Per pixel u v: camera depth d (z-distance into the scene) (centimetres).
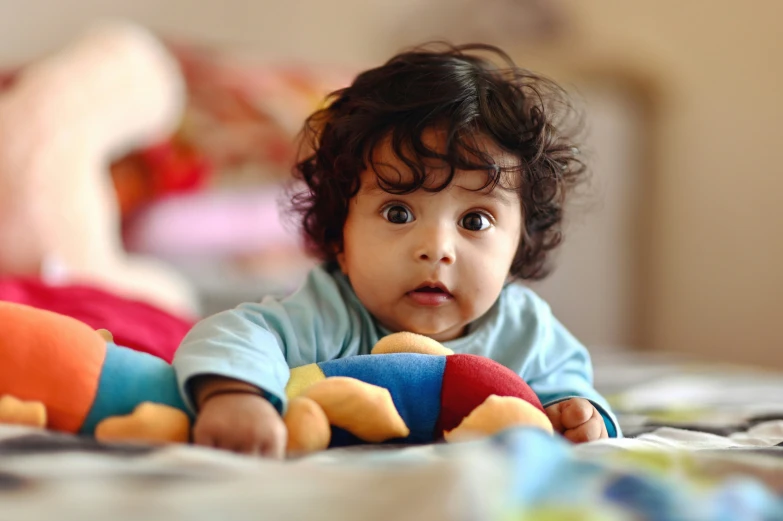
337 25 249
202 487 40
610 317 237
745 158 231
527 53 253
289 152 187
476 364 65
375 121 75
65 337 58
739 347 232
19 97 160
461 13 253
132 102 168
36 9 213
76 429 57
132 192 173
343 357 70
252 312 71
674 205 244
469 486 36
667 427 86
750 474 49
